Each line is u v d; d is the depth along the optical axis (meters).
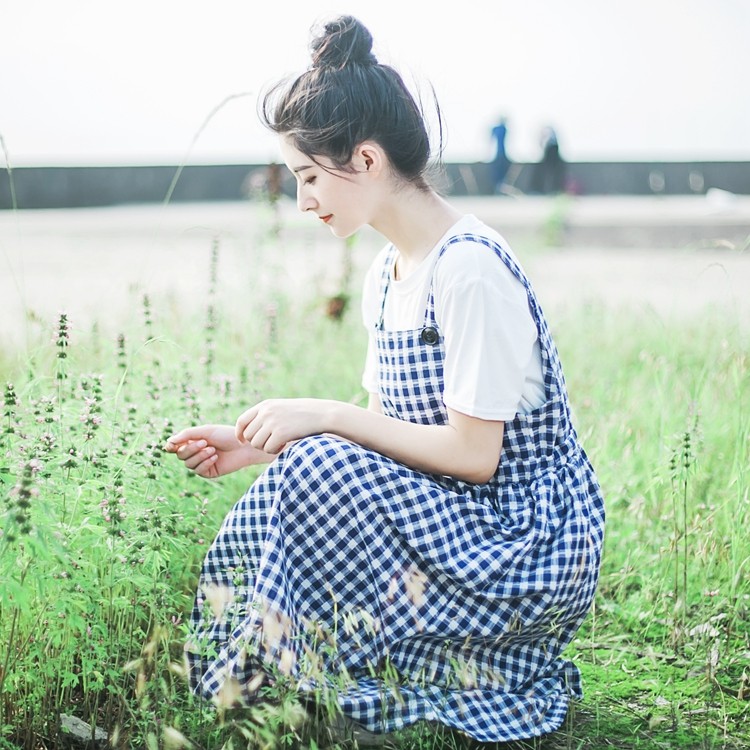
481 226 2.25
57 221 16.81
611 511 3.25
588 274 9.21
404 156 2.20
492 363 2.12
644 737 2.21
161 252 10.88
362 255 7.91
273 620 1.97
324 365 4.57
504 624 2.10
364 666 2.08
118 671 2.15
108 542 2.08
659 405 3.62
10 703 2.11
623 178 22.62
